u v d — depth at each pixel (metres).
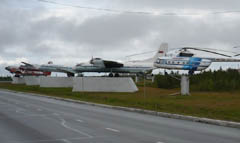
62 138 9.76
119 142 9.12
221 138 10.12
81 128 11.92
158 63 52.69
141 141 9.32
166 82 40.25
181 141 9.42
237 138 10.18
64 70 65.81
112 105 23.00
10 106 21.97
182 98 26.56
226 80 35.22
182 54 51.53
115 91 37.31
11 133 10.76
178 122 14.49
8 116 15.95
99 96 31.86
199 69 51.06
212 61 51.38
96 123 13.47
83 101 26.86
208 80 36.72
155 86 42.97
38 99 30.41
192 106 20.64
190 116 15.78
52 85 50.91
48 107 21.55
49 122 13.67
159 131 11.43
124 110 20.56
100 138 9.77
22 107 21.28
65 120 14.40
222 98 25.47
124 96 30.58
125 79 37.25
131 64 58.25
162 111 18.64
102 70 59.19
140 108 20.83
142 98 27.72
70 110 19.62
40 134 10.52
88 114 17.33
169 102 23.50
